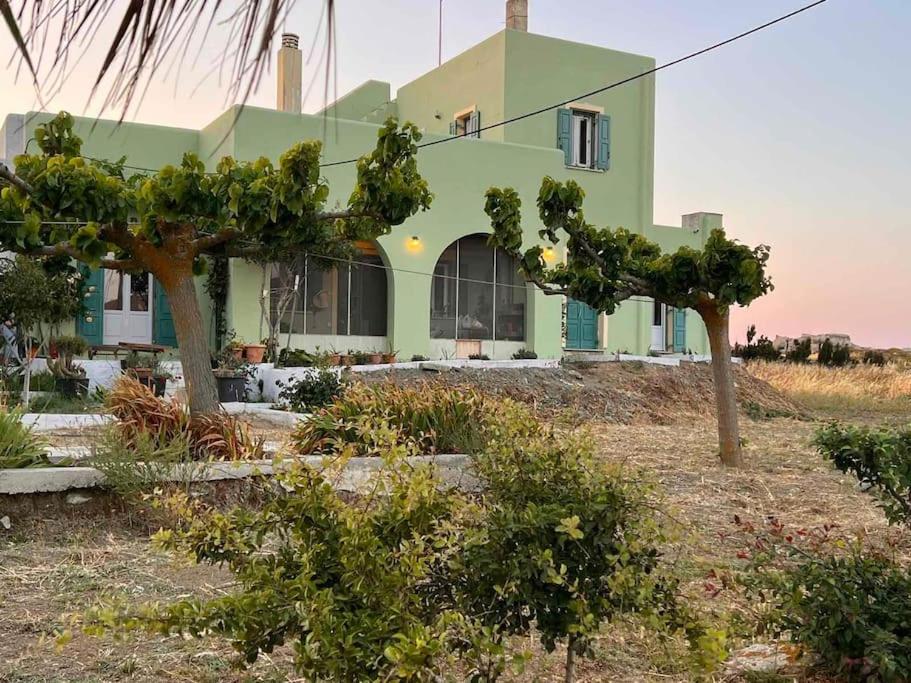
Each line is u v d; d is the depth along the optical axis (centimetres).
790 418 1833
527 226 2055
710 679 286
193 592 437
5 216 682
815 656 348
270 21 62
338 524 254
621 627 378
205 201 684
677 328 2420
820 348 3238
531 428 307
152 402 696
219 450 678
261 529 265
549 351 2053
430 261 1892
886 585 338
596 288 1027
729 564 505
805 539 555
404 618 234
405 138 744
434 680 224
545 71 2173
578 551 260
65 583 447
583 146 2252
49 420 1061
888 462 365
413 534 247
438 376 1598
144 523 574
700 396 1891
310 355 1688
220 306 1705
